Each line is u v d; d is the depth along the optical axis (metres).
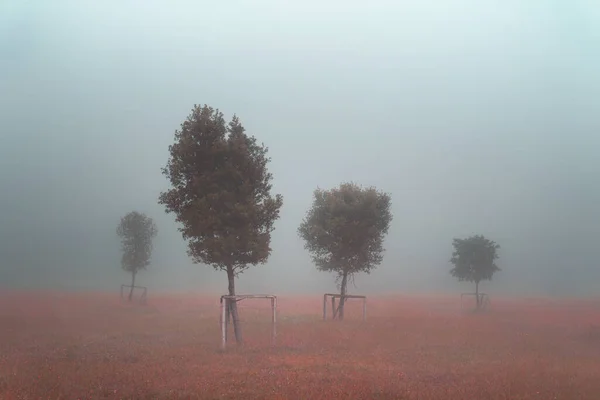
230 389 13.97
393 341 24.45
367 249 35.09
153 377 15.30
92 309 40.16
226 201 23.02
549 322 33.81
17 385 13.89
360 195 35.41
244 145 23.48
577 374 16.80
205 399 12.91
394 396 13.48
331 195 35.66
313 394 13.35
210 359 19.03
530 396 13.62
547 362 19.05
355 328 28.23
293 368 17.53
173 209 23.66
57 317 33.91
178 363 18.03
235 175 23.17
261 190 24.53
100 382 14.44
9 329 27.58
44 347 21.80
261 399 12.96
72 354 19.72
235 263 23.83
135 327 29.78
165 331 27.94
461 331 27.84
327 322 31.59
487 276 46.56
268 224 24.27
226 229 23.08
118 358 18.86
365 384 14.69
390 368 17.86
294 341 23.88
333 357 20.11
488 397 13.49
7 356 19.08
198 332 27.41
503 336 26.30
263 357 19.73
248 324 30.86
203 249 23.03
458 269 47.03
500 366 18.27
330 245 34.97
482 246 46.78
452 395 13.52
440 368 17.91
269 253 23.81
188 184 23.42
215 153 23.03
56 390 13.47
